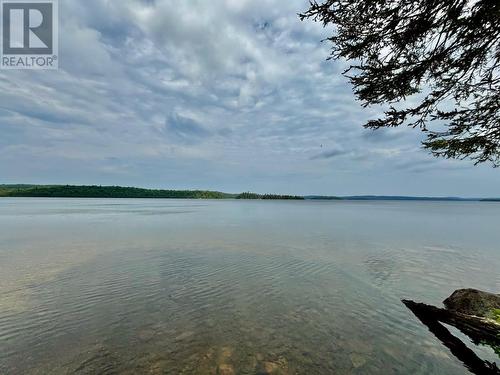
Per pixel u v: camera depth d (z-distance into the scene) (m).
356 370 6.47
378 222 47.56
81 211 68.56
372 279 13.66
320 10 4.91
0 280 12.92
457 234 31.33
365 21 4.86
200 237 27.22
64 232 30.16
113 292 11.44
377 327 8.59
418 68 4.92
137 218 49.56
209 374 6.27
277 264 16.53
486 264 16.84
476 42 4.58
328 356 7.04
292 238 27.17
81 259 17.41
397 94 5.36
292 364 6.69
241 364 6.66
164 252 19.80
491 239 27.36
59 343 7.45
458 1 4.15
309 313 9.62
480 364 6.70
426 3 4.36
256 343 7.62
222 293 11.49
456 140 5.41
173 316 9.24
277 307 10.12
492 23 4.23
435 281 13.37
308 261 17.36
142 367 6.46
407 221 50.38
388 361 6.83
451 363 6.76
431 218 59.19
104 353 7.02
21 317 8.99
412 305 10.15
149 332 8.14
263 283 12.88
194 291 11.69
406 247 22.59
